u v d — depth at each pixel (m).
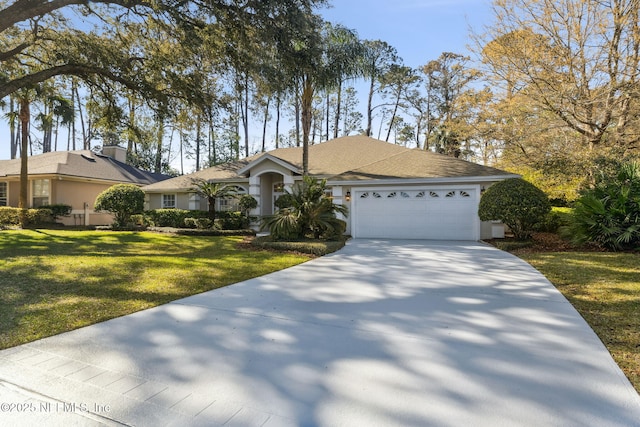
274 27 11.56
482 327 4.23
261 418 2.48
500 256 9.70
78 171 21.59
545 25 16.38
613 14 15.21
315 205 12.20
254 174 17.84
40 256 9.16
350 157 19.06
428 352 3.54
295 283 6.64
